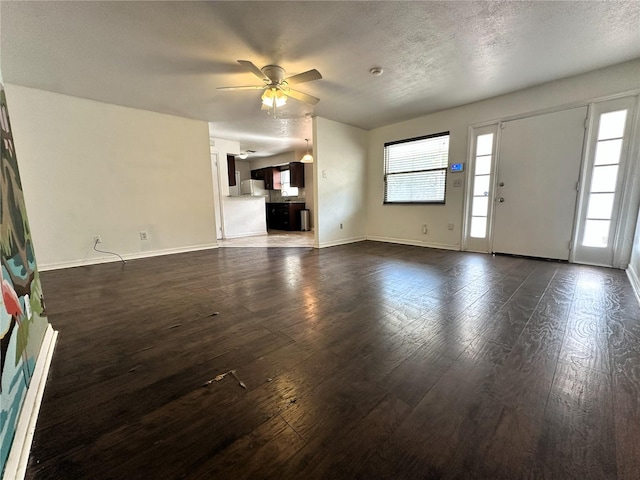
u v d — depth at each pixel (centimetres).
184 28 212
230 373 134
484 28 218
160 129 417
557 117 326
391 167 515
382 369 136
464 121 405
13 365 96
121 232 391
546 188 345
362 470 85
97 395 120
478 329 175
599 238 316
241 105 384
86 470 86
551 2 189
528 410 108
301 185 804
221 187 614
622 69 282
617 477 81
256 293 248
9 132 139
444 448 92
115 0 179
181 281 287
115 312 209
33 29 207
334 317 196
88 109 354
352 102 383
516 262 347
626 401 111
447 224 447
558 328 173
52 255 342
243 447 94
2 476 78
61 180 342
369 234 566
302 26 213
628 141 287
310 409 110
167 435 99
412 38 231
